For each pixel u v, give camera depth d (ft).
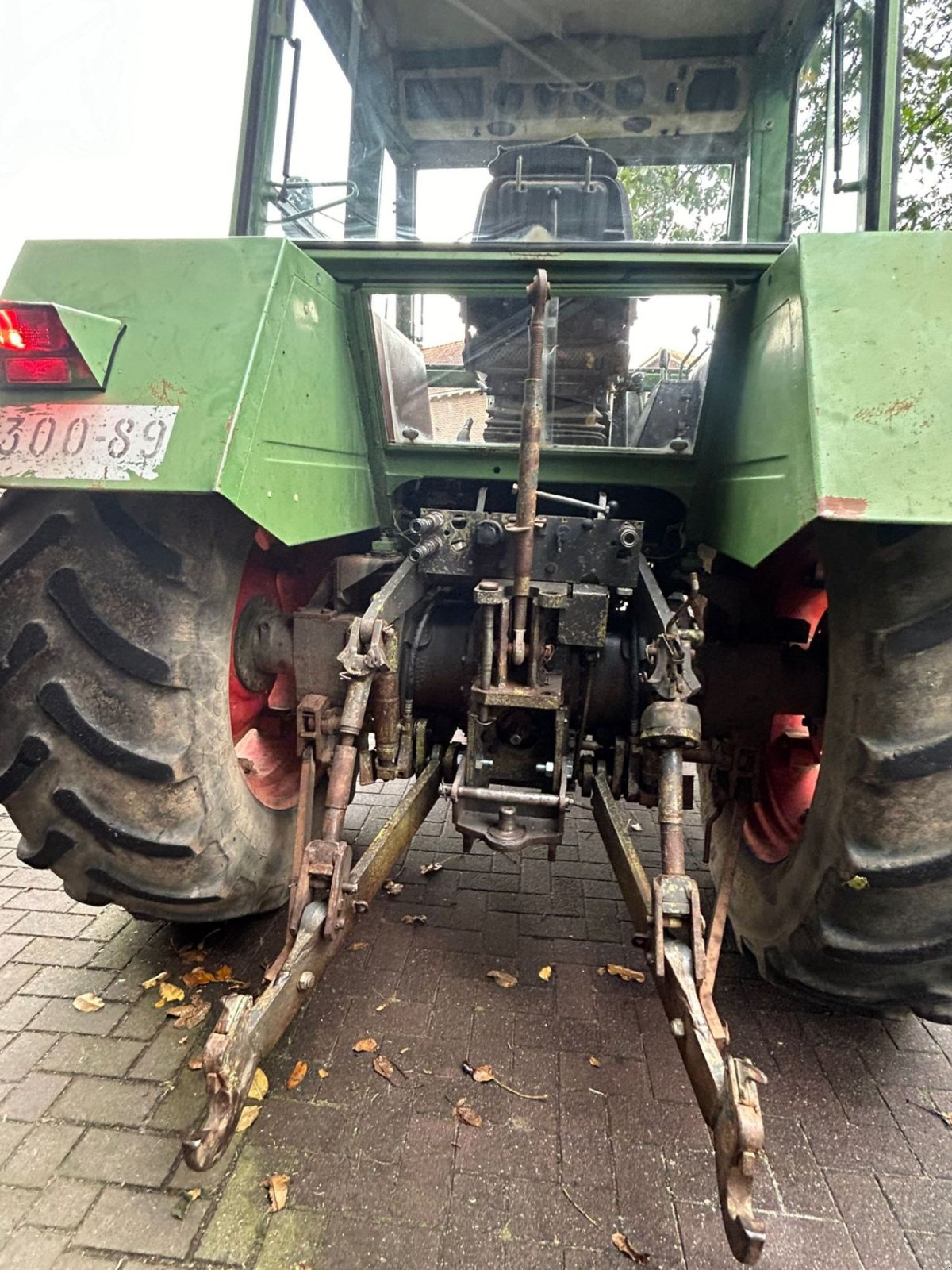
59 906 8.95
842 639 5.34
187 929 8.53
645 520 8.81
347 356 7.24
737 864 7.80
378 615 6.27
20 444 4.85
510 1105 6.38
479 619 7.13
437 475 8.02
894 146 6.55
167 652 5.60
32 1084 6.45
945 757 4.82
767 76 8.49
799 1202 5.68
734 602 7.95
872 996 6.01
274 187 7.91
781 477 4.96
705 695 7.61
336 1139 6.01
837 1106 6.53
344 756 5.88
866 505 4.24
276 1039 4.83
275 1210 5.46
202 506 5.63
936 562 4.75
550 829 7.00
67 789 5.78
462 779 7.19
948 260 4.79
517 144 9.80
